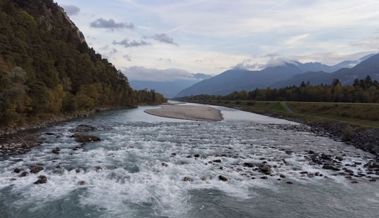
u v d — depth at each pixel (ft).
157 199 81.87
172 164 114.21
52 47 355.36
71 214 71.67
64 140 156.35
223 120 309.22
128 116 322.55
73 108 288.71
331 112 335.88
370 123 250.98
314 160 128.26
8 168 102.22
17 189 84.79
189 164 115.03
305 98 546.26
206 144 159.33
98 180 94.02
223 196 85.51
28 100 200.54
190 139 173.99
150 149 140.56
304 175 106.32
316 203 82.99
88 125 224.53
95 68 476.54
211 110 450.30
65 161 113.91
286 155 137.59
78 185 89.40
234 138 183.83
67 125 220.64
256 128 244.01
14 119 181.88
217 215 73.97
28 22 348.79
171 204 79.15
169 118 309.83
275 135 205.57
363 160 133.80
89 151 131.95
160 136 181.47
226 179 98.27
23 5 465.88
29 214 71.10
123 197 82.33
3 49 232.94
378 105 309.42
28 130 185.88
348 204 82.89
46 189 85.56
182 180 96.73
